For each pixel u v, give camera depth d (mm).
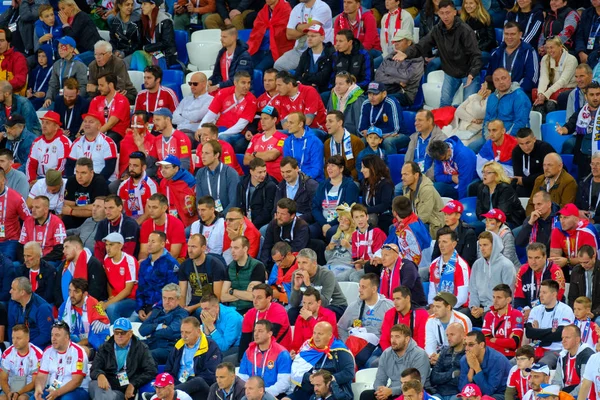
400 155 42781
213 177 41625
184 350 34188
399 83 46094
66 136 45875
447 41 45688
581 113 41156
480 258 35531
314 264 35656
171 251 39438
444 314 33250
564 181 38531
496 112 42750
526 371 30891
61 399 34969
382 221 39562
